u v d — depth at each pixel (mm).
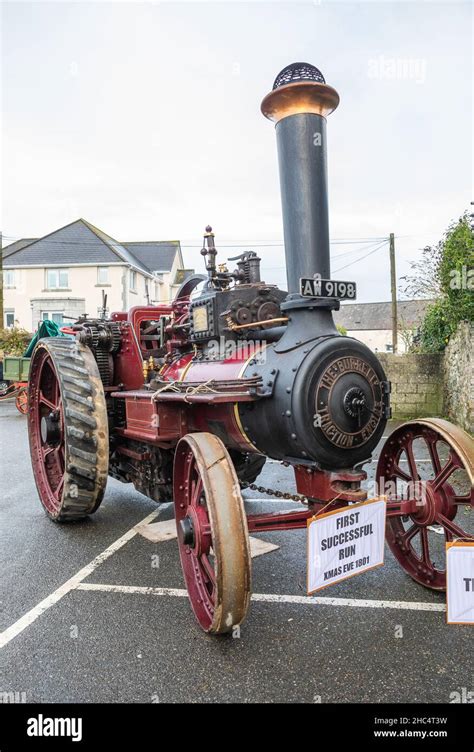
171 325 4082
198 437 2742
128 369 4648
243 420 3123
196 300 3561
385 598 3146
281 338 3020
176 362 4086
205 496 2635
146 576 3512
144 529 4406
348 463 2816
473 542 2627
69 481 4141
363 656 2539
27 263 26969
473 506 2885
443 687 2314
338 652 2574
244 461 4711
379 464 3578
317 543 2533
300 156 2861
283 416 2730
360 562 2725
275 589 3281
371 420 2811
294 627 2814
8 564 3742
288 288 3016
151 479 4258
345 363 2732
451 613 2615
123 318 5078
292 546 4023
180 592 3271
